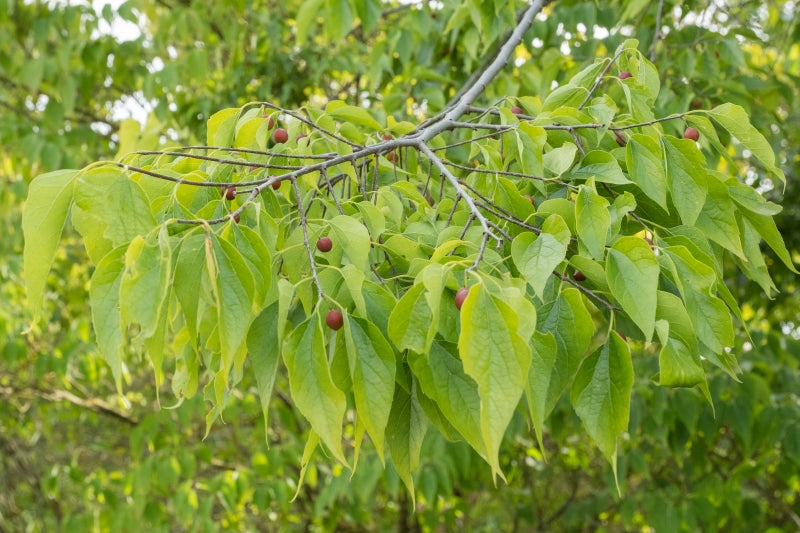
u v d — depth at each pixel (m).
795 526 4.81
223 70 4.72
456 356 1.16
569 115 1.70
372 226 1.47
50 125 4.39
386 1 4.84
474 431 1.14
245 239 1.16
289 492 4.19
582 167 1.56
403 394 1.31
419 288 1.13
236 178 1.78
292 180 1.37
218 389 1.27
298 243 1.39
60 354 4.57
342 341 1.21
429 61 3.61
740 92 3.02
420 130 1.94
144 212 1.18
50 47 4.80
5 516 6.35
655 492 3.86
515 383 0.96
